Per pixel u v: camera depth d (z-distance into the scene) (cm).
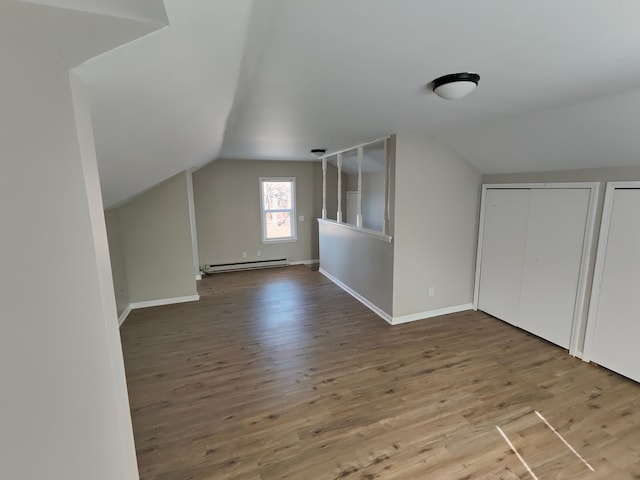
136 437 210
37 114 75
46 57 74
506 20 117
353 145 435
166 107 140
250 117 265
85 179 85
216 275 616
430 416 226
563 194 310
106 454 99
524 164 334
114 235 391
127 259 433
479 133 317
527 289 352
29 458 85
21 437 83
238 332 365
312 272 633
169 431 215
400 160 351
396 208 360
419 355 309
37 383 84
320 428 216
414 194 365
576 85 190
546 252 330
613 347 278
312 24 118
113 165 179
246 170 634
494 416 225
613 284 276
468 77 172
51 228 81
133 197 388
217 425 220
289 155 547
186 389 261
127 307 427
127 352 322
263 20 110
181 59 101
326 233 587
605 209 277
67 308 86
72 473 92
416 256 380
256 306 447
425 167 365
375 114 259
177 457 194
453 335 351
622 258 269
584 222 295
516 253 362
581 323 301
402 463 187
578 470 181
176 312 427
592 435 207
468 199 397
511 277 370
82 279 87
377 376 275
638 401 240
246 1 86
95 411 95
